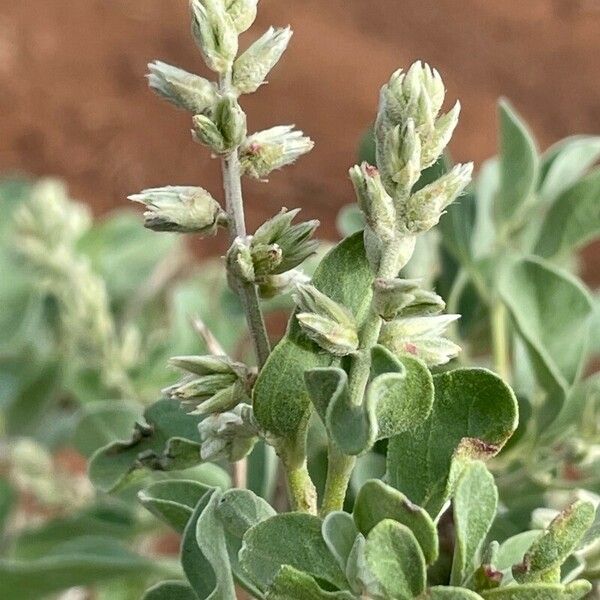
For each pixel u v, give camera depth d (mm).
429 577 154
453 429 161
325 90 994
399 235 155
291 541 158
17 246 324
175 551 483
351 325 156
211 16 165
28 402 326
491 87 1006
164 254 377
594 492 219
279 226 164
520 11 1107
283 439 163
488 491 152
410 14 1093
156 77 166
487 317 252
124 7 1076
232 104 164
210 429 166
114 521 268
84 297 301
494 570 149
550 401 219
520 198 239
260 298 167
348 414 148
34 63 1007
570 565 164
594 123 975
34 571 232
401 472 161
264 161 167
